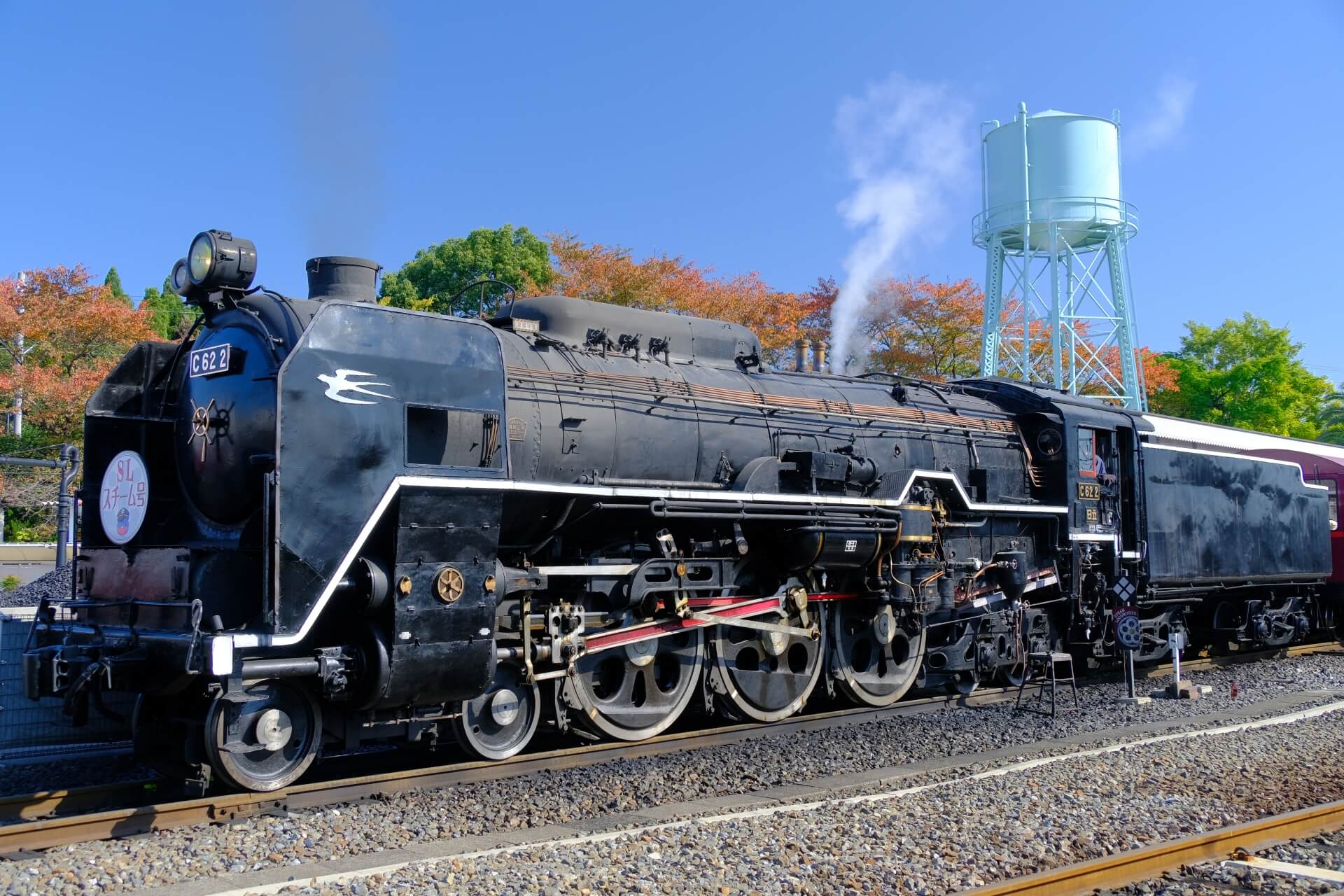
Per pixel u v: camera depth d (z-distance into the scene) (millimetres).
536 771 8070
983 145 30875
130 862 5570
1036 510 12562
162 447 8500
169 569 7109
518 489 7887
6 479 25625
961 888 5188
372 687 7066
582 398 8875
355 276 8625
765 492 9680
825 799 7191
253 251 7945
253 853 5805
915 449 11758
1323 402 58344
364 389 7113
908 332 30766
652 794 7348
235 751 6816
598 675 9172
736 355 11156
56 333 27297
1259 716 10875
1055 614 13203
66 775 8242
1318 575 17922
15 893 5055
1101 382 32219
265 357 7301
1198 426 21250
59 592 13070
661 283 26938
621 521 9117
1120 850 5938
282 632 6551
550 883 5082
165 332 39844
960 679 12242
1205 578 15008
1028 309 29266
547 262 34031
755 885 5152
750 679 9953
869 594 10766
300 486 6715
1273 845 6066
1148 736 9672
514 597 8266
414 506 7234
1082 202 29312
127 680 7277
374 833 6215
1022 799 6883
